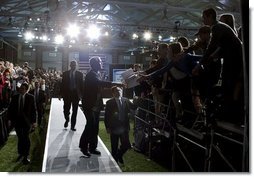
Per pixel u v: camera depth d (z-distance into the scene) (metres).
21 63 32.50
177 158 5.65
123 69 13.71
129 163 6.74
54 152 5.73
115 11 17.33
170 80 5.32
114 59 33.88
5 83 8.59
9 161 6.97
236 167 3.93
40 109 10.97
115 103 6.42
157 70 5.36
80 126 8.30
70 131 7.57
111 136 6.43
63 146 6.16
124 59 34.47
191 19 15.82
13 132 10.18
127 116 6.52
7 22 18.20
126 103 6.52
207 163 4.10
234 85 3.59
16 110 6.75
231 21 4.20
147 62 33.66
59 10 12.94
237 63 3.56
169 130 5.74
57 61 34.03
